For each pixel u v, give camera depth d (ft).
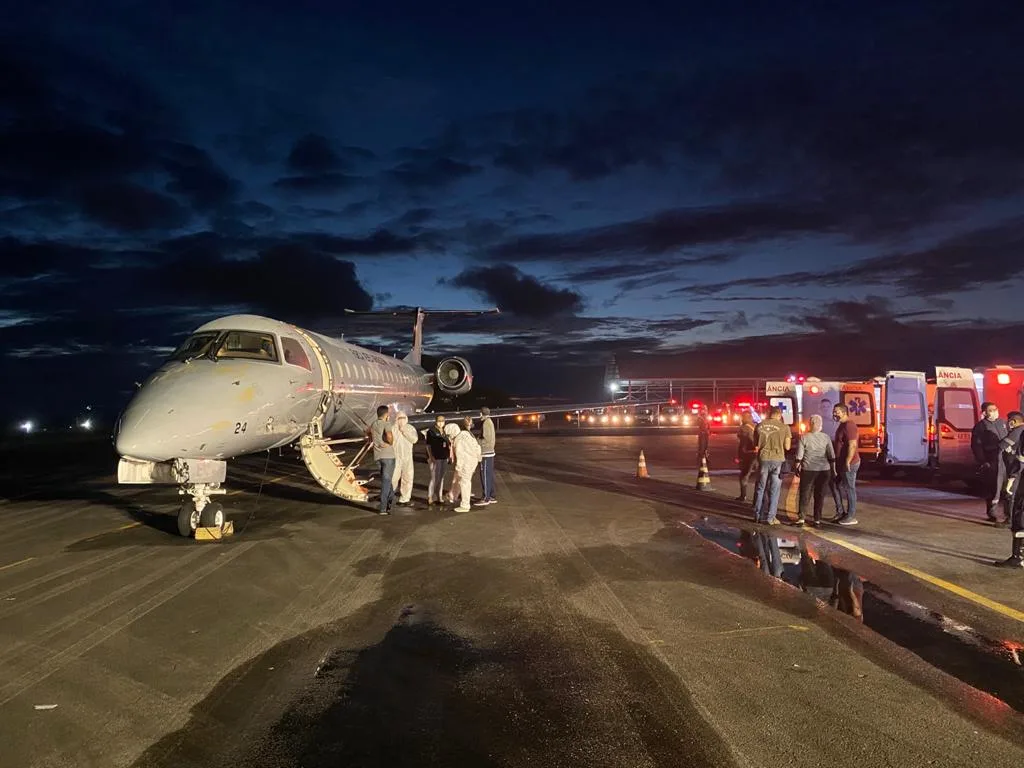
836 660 17.43
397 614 21.39
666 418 192.85
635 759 12.61
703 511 41.14
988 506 38.11
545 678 16.39
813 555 29.66
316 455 42.01
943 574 26.50
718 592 23.68
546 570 26.81
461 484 40.52
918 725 13.91
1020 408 49.55
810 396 58.85
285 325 43.83
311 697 15.40
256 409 35.99
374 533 34.04
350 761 12.64
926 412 54.90
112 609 21.90
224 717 14.46
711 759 12.58
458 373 90.17
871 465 58.03
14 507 42.55
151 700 15.29
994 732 13.61
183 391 34.19
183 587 24.40
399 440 43.04
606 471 64.95
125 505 43.04
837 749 12.92
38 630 19.94
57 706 15.01
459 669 16.98
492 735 13.58
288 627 20.18
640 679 16.29
